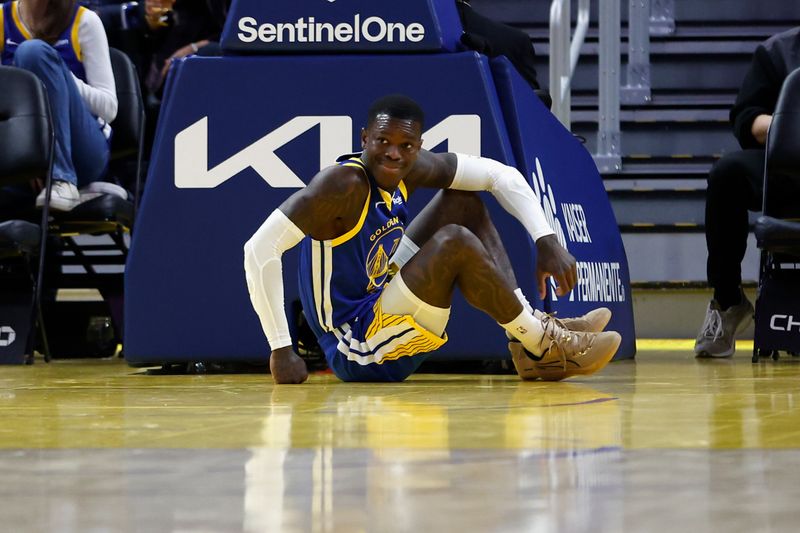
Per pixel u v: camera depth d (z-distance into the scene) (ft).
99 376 32.65
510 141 33.24
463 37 34.19
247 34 33.50
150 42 54.44
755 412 18.60
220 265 33.32
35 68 41.55
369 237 28.22
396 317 27.58
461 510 9.21
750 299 62.03
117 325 49.37
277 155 33.30
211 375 33.17
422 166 29.04
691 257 63.16
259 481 10.96
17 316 41.16
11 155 40.19
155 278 33.47
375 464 12.08
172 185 33.47
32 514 9.23
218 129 33.40
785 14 73.72
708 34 72.64
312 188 27.17
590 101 71.00
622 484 10.60
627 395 23.06
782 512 9.04
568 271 30.09
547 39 72.79
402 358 28.22
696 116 68.95
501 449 13.35
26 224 40.01
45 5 44.83
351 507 9.43
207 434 15.37
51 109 41.63
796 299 40.04
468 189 30.27
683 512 9.07
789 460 12.28
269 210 33.24
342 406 20.49
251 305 33.17
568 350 28.17
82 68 45.47
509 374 32.71
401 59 32.99
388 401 21.72
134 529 8.50
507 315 27.73
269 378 31.12
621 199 64.95
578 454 12.83
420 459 12.48
